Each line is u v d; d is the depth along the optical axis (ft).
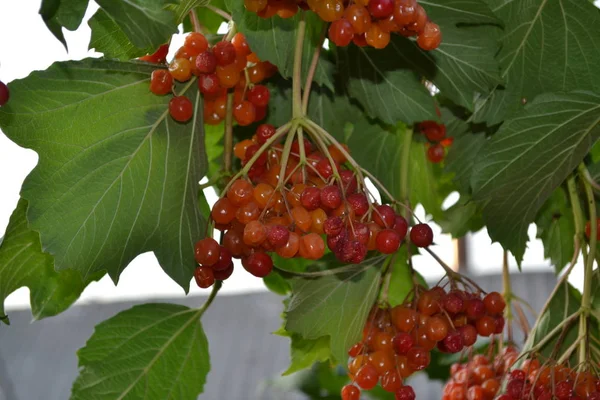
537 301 6.45
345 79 1.80
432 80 1.76
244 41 1.64
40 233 1.57
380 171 1.95
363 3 1.50
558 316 1.88
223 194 1.56
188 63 1.62
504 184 1.75
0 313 1.75
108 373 1.79
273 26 1.62
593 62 1.74
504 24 1.72
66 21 1.42
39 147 1.57
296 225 1.52
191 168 1.67
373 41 1.52
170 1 1.52
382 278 1.88
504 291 1.99
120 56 1.67
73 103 1.59
